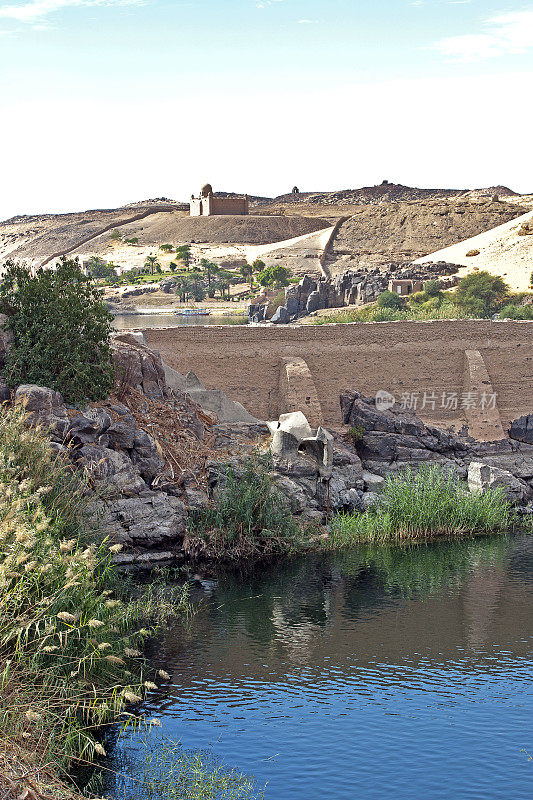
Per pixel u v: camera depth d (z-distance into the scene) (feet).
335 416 136.36
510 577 91.76
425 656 69.72
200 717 58.29
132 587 83.56
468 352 144.36
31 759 42.32
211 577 90.68
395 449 126.82
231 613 79.56
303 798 48.29
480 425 141.49
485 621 77.97
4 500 53.93
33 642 49.70
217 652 69.72
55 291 102.63
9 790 36.99
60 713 49.65
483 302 433.07
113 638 58.59
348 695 62.23
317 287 504.02
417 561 98.02
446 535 110.01
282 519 100.27
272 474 104.94
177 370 131.03
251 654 69.46
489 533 111.55
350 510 113.50
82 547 70.74
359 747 54.60
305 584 88.89
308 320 469.57
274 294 607.78
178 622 76.79
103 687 55.01
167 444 104.47
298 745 54.70
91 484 89.76
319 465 110.42
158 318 531.91
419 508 109.29
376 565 96.32
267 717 58.44
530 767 52.16
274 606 81.71
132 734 55.42
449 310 268.41
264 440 117.70
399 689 63.46
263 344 135.95
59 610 51.39
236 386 134.00
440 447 130.21
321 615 79.25
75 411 95.61
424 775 51.03
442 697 62.13
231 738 55.42
